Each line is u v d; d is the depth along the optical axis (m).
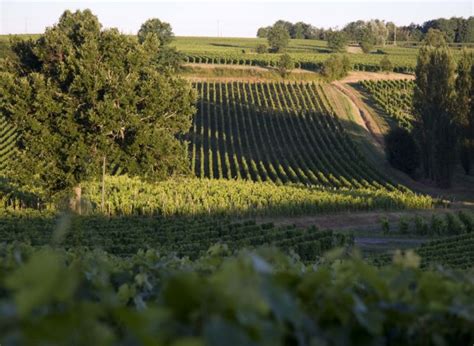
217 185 58.53
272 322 2.94
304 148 82.12
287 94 104.88
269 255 3.89
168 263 6.40
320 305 3.42
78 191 43.41
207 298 2.73
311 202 52.31
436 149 68.44
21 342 2.31
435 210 56.38
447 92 68.56
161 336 2.57
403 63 128.00
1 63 46.75
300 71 116.75
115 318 3.12
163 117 43.22
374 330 3.31
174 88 44.25
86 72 40.88
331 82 111.75
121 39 42.41
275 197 52.94
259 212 51.22
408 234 46.75
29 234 34.31
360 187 67.19
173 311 2.74
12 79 43.03
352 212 53.72
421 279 3.88
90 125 42.19
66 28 46.62
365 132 87.94
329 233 39.03
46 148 42.16
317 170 72.56
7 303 2.49
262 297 2.77
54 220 39.38
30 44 46.19
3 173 62.66
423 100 70.00
